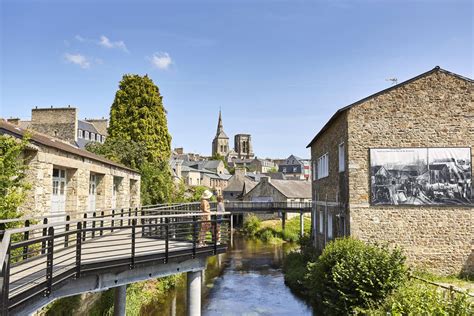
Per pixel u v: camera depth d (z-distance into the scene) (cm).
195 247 915
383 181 1525
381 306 1084
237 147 12988
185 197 3350
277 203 4056
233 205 4159
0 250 448
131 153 2472
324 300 1352
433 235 1494
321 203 2209
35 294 545
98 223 1459
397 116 1538
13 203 817
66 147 1209
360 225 1521
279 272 2231
